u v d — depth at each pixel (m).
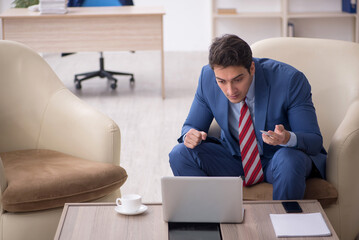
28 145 3.60
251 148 2.99
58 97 3.58
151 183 4.31
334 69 3.40
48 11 6.20
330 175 2.97
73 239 2.32
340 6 8.55
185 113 6.00
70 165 3.22
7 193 2.93
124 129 5.52
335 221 2.97
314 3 8.54
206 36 8.98
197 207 2.43
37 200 2.95
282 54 3.49
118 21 6.22
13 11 6.43
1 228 2.99
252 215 2.49
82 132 3.39
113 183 3.17
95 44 6.28
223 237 2.32
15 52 3.65
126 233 2.37
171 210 2.44
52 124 3.54
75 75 7.05
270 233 2.35
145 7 6.64
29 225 3.00
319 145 2.88
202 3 8.84
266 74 2.99
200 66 8.05
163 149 5.00
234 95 2.77
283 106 2.96
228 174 3.10
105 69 7.89
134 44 6.30
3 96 3.58
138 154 4.90
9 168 3.18
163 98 6.50
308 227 2.37
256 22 8.73
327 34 8.66
